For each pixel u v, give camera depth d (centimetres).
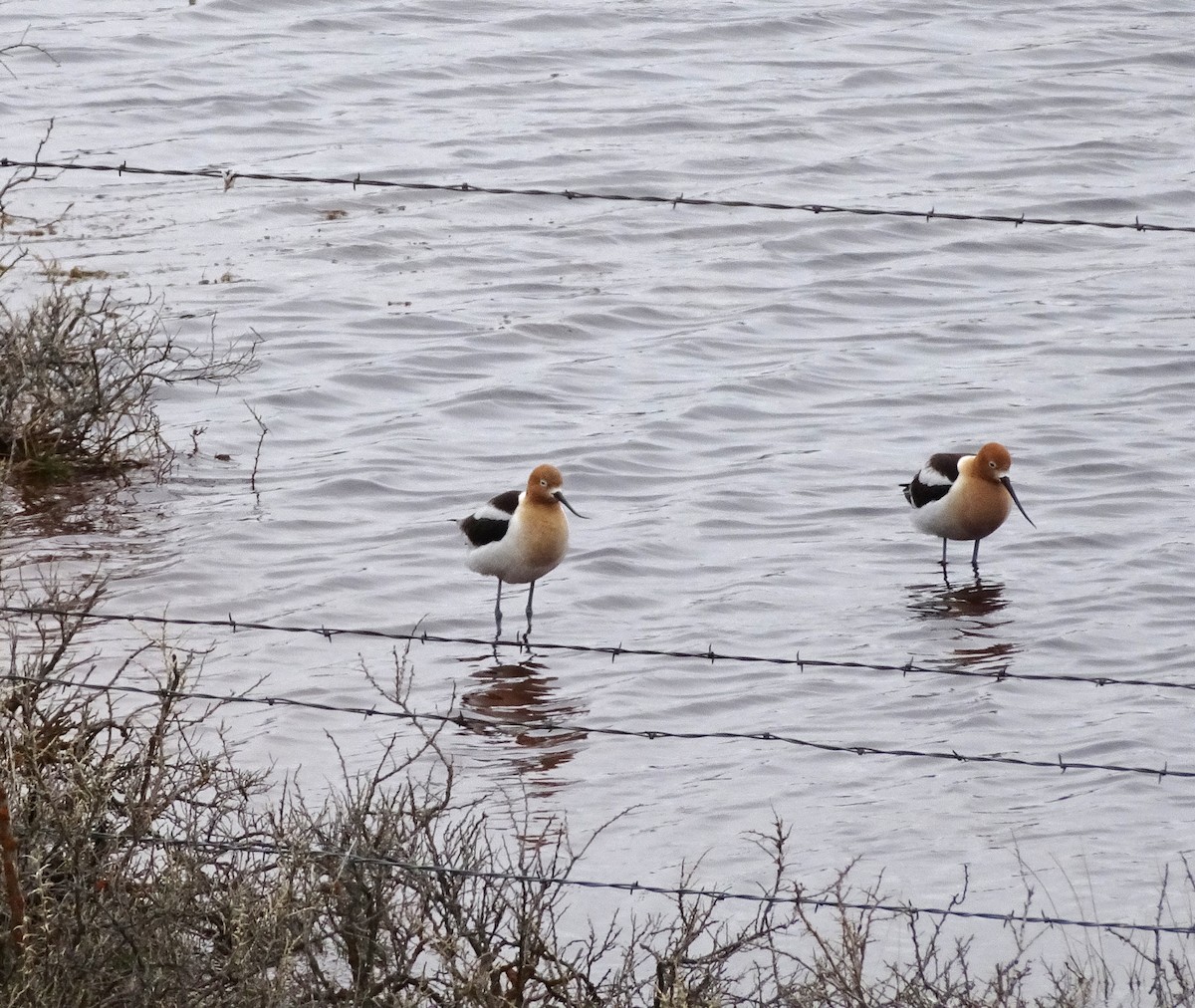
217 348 2452
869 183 3406
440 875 820
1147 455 2112
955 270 2958
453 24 4375
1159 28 4494
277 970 784
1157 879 1118
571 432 2200
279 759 1275
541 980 838
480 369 2445
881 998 869
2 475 1413
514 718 1380
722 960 857
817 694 1437
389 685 1440
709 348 2561
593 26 4384
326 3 4491
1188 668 1488
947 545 1830
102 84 3822
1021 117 3812
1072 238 3127
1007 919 923
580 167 3422
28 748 857
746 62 4147
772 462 2103
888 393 2369
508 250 2994
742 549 1822
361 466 2034
